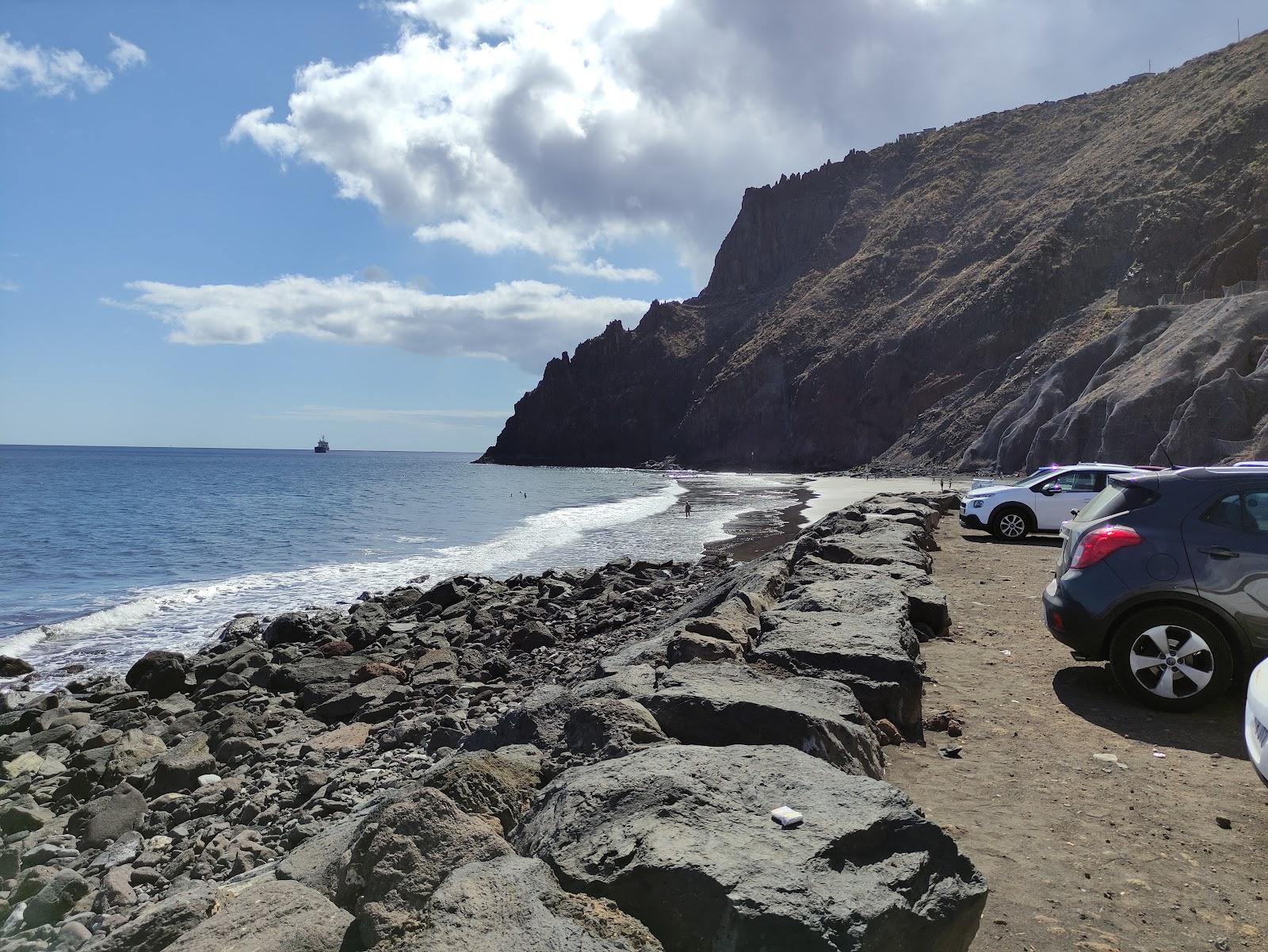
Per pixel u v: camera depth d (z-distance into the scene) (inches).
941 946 106.9
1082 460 2731.3
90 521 1771.7
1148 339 3043.8
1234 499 243.3
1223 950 128.5
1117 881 148.8
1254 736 175.9
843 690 201.3
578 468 7209.6
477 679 524.4
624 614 681.6
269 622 727.7
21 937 223.3
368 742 395.9
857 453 4960.6
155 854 275.6
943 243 6190.9
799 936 95.3
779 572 448.1
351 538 1412.4
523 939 88.6
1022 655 304.5
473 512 1966.0
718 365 6958.7
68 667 601.9
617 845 111.8
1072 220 4537.4
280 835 272.8
